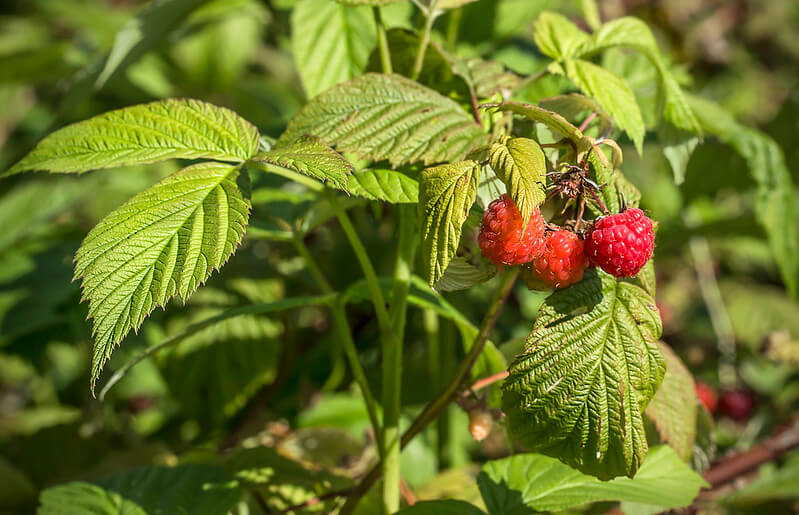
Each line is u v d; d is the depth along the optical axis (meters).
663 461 0.53
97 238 0.46
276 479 0.58
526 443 0.47
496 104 0.47
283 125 0.66
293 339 0.76
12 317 0.69
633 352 0.47
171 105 0.50
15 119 1.42
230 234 0.46
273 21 0.73
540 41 0.54
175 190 0.47
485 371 0.55
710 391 0.79
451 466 0.69
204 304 0.72
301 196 0.60
